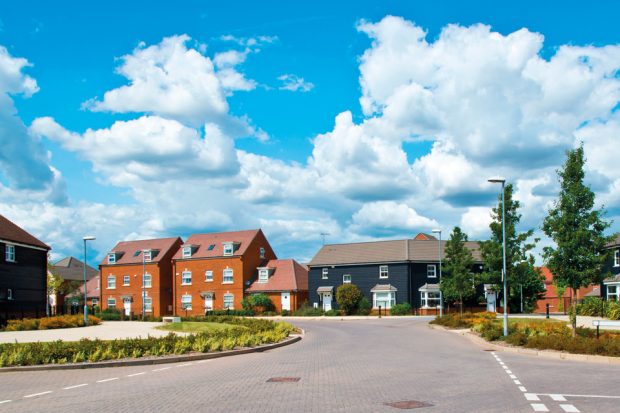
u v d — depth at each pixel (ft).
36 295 164.86
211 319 156.66
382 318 182.91
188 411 35.45
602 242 82.23
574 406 36.60
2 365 59.82
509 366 58.49
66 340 95.96
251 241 248.11
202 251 254.27
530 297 202.28
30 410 36.91
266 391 42.91
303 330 127.85
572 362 62.59
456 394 41.29
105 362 62.03
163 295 259.39
